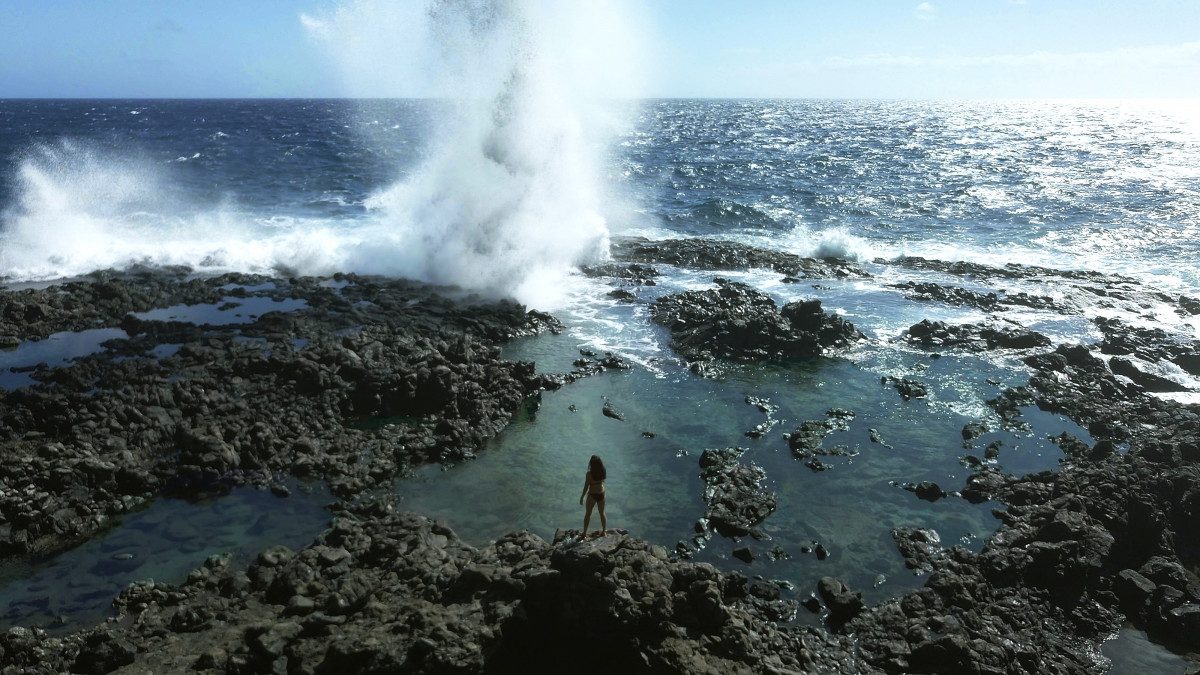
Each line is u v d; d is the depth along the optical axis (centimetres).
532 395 2305
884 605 1383
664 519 1666
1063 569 1460
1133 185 6900
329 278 3394
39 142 9388
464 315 2875
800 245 4428
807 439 2009
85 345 2527
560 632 1140
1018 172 8044
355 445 1934
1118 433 2053
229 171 6994
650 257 4025
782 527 1639
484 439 2020
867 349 2744
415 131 12331
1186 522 1658
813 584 1453
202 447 1806
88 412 1947
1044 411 2248
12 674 1170
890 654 1263
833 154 10181
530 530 1605
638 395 2328
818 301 2803
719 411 2219
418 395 2169
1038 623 1366
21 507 1580
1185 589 1431
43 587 1409
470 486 1788
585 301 3262
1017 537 1564
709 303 3077
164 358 2309
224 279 3278
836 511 1706
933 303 3316
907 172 8044
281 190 5884
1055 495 1741
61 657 1219
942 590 1407
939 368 2567
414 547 1462
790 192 6456
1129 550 1571
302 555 1423
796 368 2561
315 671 1109
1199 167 8394
